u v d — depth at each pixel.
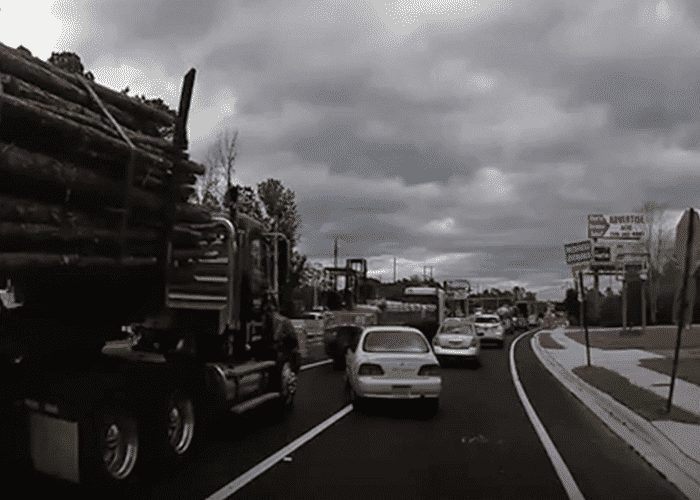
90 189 7.21
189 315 10.73
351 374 15.38
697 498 8.46
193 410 10.25
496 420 14.05
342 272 29.00
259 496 8.24
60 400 7.66
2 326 7.57
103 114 7.75
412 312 34.19
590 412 15.27
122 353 9.76
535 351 37.91
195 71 9.16
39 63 7.03
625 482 9.17
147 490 8.44
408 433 12.47
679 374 21.33
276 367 13.69
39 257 6.70
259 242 13.45
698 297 63.16
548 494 8.53
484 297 138.12
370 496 8.33
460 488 8.74
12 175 6.32
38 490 8.22
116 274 8.02
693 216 14.44
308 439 11.77
